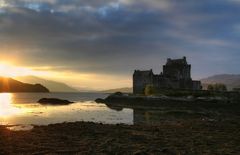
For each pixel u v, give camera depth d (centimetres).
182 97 10212
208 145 2625
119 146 2478
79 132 3216
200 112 8088
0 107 9588
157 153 2266
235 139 2972
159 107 9969
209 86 13725
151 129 3603
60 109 8856
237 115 7300
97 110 8562
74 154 2216
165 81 14450
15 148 2370
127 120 5625
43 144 2538
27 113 7144
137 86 14762
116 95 13475
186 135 3191
